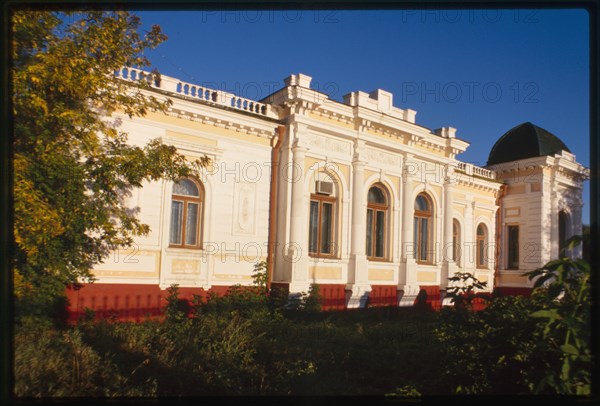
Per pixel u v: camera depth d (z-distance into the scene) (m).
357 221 16.52
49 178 8.08
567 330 4.30
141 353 7.61
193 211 13.70
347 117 16.28
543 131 24.03
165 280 12.79
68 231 8.70
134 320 12.06
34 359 6.05
